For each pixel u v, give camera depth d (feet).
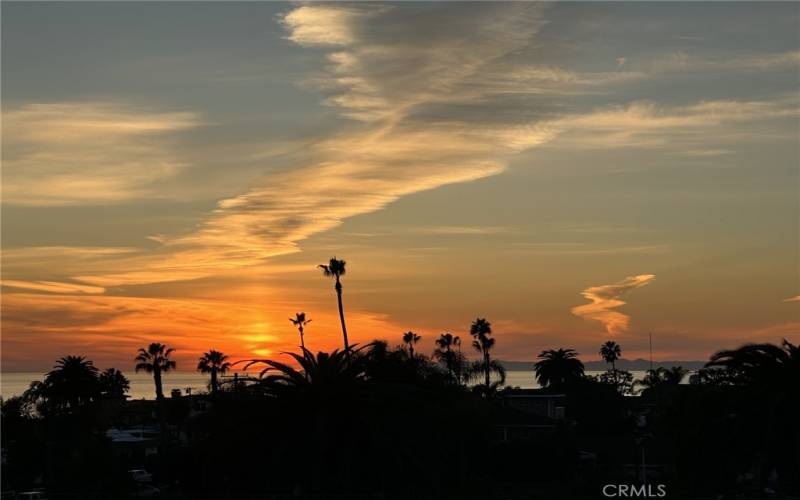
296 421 123.65
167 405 386.11
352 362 131.34
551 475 216.95
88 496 193.26
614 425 338.13
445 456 136.87
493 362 315.58
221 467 124.67
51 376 293.02
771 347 135.13
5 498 201.67
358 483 123.44
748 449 133.49
